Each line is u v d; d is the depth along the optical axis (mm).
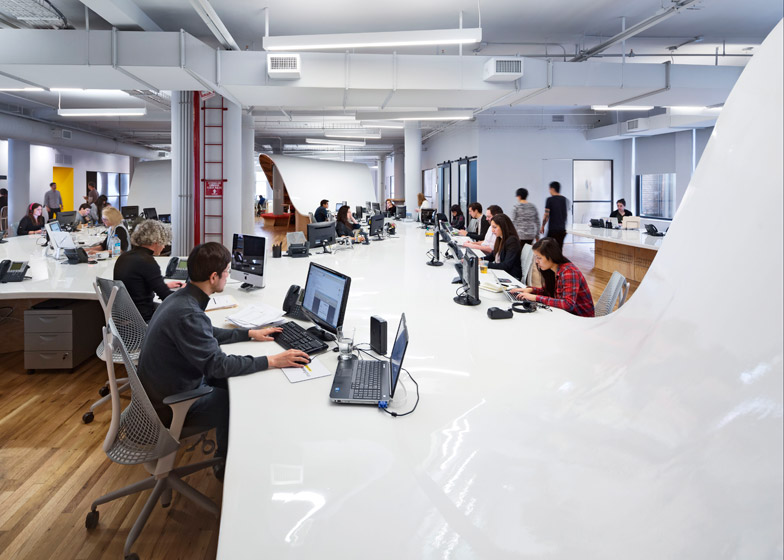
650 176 11695
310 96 6727
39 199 13695
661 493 1083
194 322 1858
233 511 1104
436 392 1751
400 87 6254
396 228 9430
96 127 14516
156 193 12914
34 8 5137
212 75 5938
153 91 7465
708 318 1354
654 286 1743
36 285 3611
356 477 1235
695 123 9344
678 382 1341
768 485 933
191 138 7203
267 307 2861
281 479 1224
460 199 13422
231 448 1370
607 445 1299
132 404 1814
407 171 13680
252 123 11391
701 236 1529
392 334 2467
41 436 2814
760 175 1320
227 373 1860
